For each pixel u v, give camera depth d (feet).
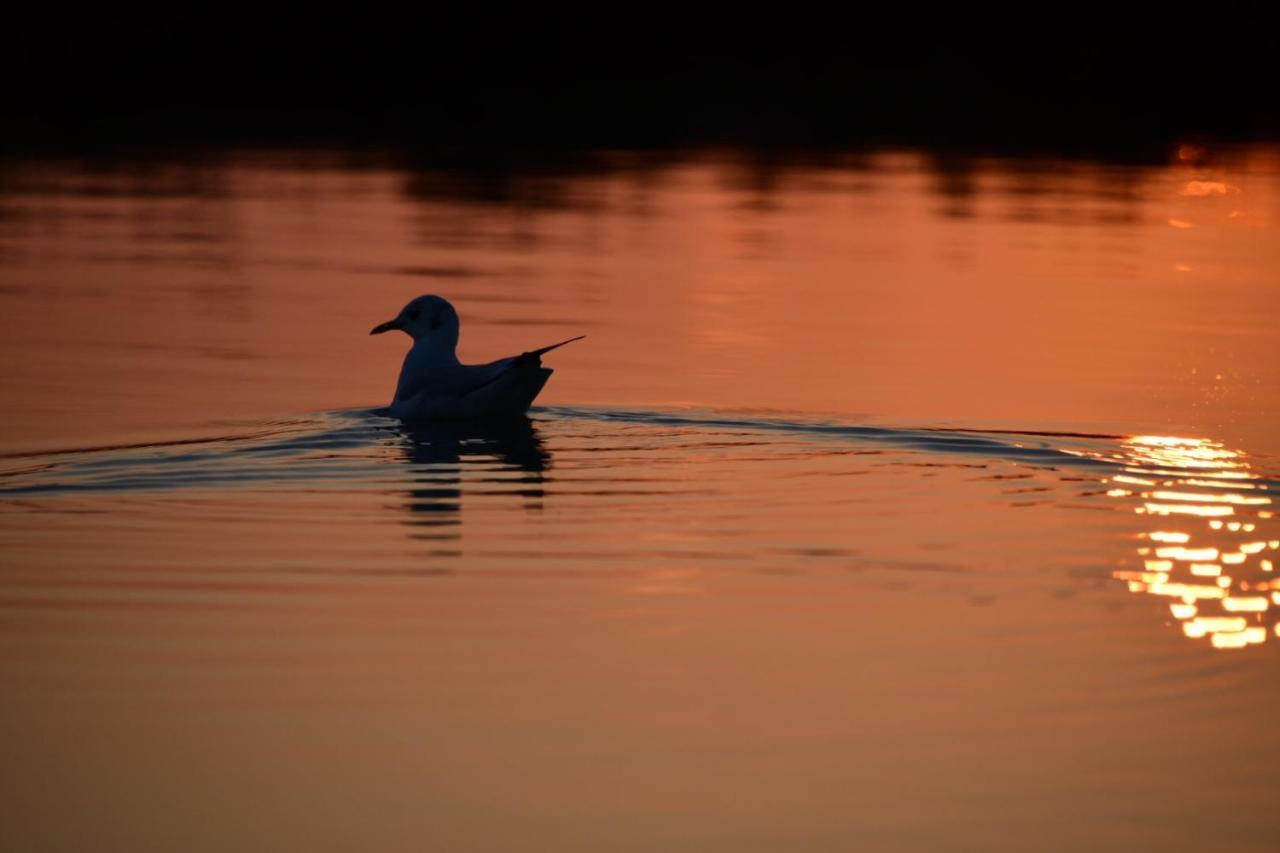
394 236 108.06
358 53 191.01
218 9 191.21
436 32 193.16
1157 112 193.77
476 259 99.76
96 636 35.35
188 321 79.05
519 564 40.78
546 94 190.80
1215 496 48.78
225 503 46.26
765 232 113.50
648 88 191.52
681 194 132.16
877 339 77.56
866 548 42.73
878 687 33.01
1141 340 78.38
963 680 33.37
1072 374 69.82
